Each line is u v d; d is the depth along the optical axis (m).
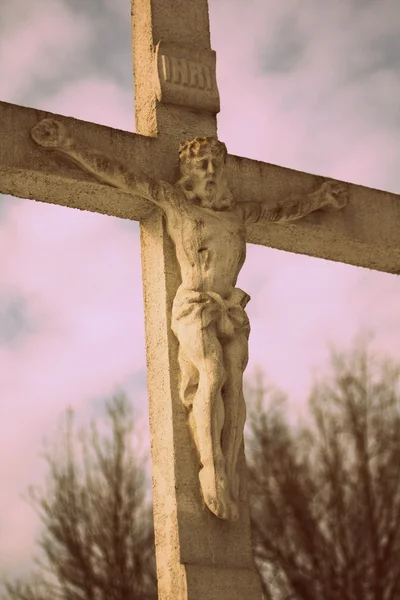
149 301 10.11
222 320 9.71
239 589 9.13
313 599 18.62
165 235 10.09
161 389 9.73
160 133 10.44
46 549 19.34
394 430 19.66
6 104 9.87
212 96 10.76
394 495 19.12
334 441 19.77
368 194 11.16
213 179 10.09
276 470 19.75
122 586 19.16
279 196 10.71
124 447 20.11
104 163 9.89
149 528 19.80
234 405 9.53
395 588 18.48
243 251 10.05
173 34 10.92
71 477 19.72
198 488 9.38
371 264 11.42
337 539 18.95
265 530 19.39
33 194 10.03
